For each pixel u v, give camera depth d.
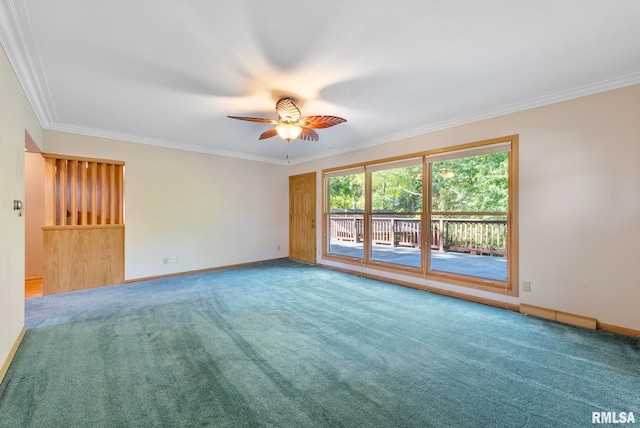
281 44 2.03
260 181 6.01
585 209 2.76
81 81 2.54
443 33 1.92
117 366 2.02
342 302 3.47
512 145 3.19
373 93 2.86
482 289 3.46
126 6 1.64
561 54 2.18
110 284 4.21
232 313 3.08
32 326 2.71
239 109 3.24
